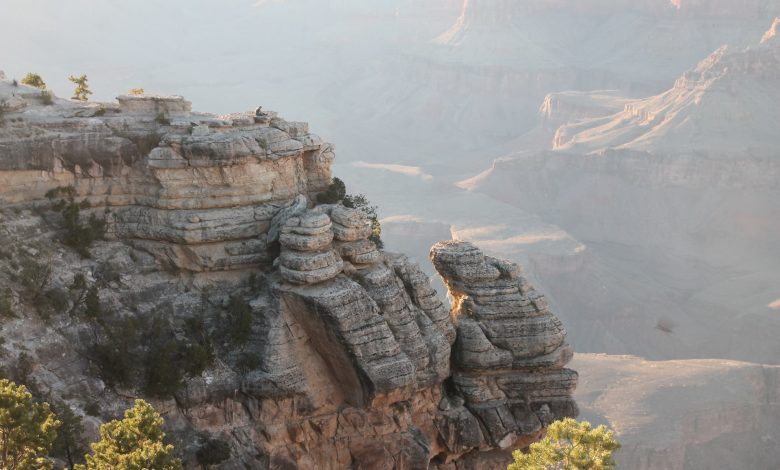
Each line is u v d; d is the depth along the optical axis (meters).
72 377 48.66
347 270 55.00
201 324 53.72
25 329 48.03
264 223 56.09
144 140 55.59
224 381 52.38
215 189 55.22
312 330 53.03
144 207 55.81
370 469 54.47
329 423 53.84
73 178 54.94
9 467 37.06
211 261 54.94
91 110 57.31
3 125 53.12
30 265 50.62
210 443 50.78
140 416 38.50
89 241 54.19
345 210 55.31
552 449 44.09
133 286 54.03
